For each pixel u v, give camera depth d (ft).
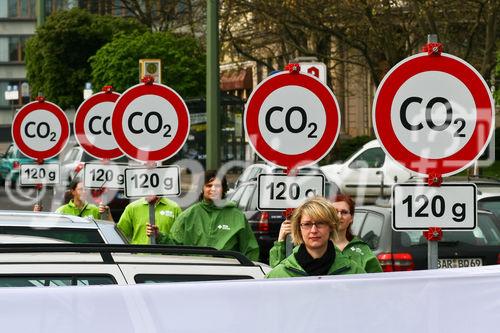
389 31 187.73
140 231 65.46
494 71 189.26
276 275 37.09
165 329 17.39
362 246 47.11
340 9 180.96
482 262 69.51
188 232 59.72
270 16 185.47
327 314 17.84
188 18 240.53
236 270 28.66
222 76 345.31
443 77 38.40
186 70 221.25
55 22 326.44
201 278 28.14
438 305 18.13
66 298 17.12
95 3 365.20
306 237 36.94
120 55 221.25
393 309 17.99
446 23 180.34
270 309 17.69
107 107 78.33
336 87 247.09
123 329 17.20
